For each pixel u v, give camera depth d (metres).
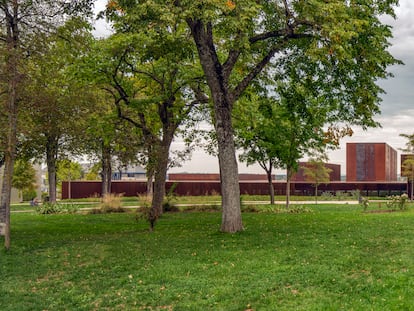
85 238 16.12
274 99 20.61
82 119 18.39
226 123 15.71
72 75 20.00
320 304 7.96
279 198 46.53
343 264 10.42
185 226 18.41
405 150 43.09
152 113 25.00
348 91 17.83
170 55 18.81
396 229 14.80
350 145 65.44
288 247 12.61
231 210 15.66
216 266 11.05
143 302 8.99
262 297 8.62
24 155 19.78
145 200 29.80
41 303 9.36
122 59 20.48
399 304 7.65
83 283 10.55
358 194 44.81
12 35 15.88
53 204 30.30
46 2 15.71
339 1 14.51
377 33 15.67
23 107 15.42
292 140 29.91
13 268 12.13
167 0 13.29
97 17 16.27
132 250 13.36
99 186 54.41
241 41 13.89
